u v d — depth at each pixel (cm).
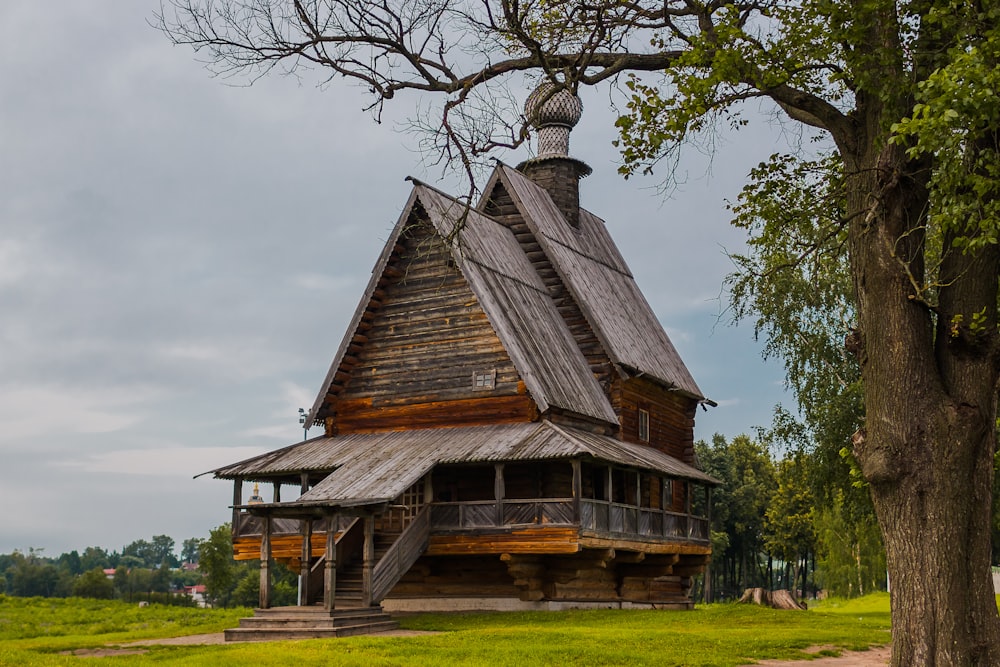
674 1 1875
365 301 3550
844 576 6850
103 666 1939
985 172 1548
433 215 3475
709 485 4019
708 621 2917
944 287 1630
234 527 3534
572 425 3428
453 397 3409
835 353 4069
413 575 3428
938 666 1516
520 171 4503
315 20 2059
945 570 1536
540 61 1941
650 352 4103
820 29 1686
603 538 3131
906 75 1645
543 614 3058
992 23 1552
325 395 3562
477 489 3378
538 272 3909
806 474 4278
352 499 2697
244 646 2255
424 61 2059
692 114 1747
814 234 2227
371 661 1953
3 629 3067
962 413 1568
